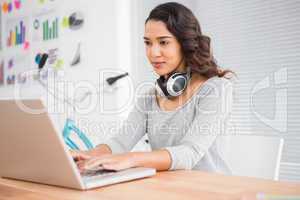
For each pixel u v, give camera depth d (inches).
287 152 82.4
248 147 55.4
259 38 86.4
